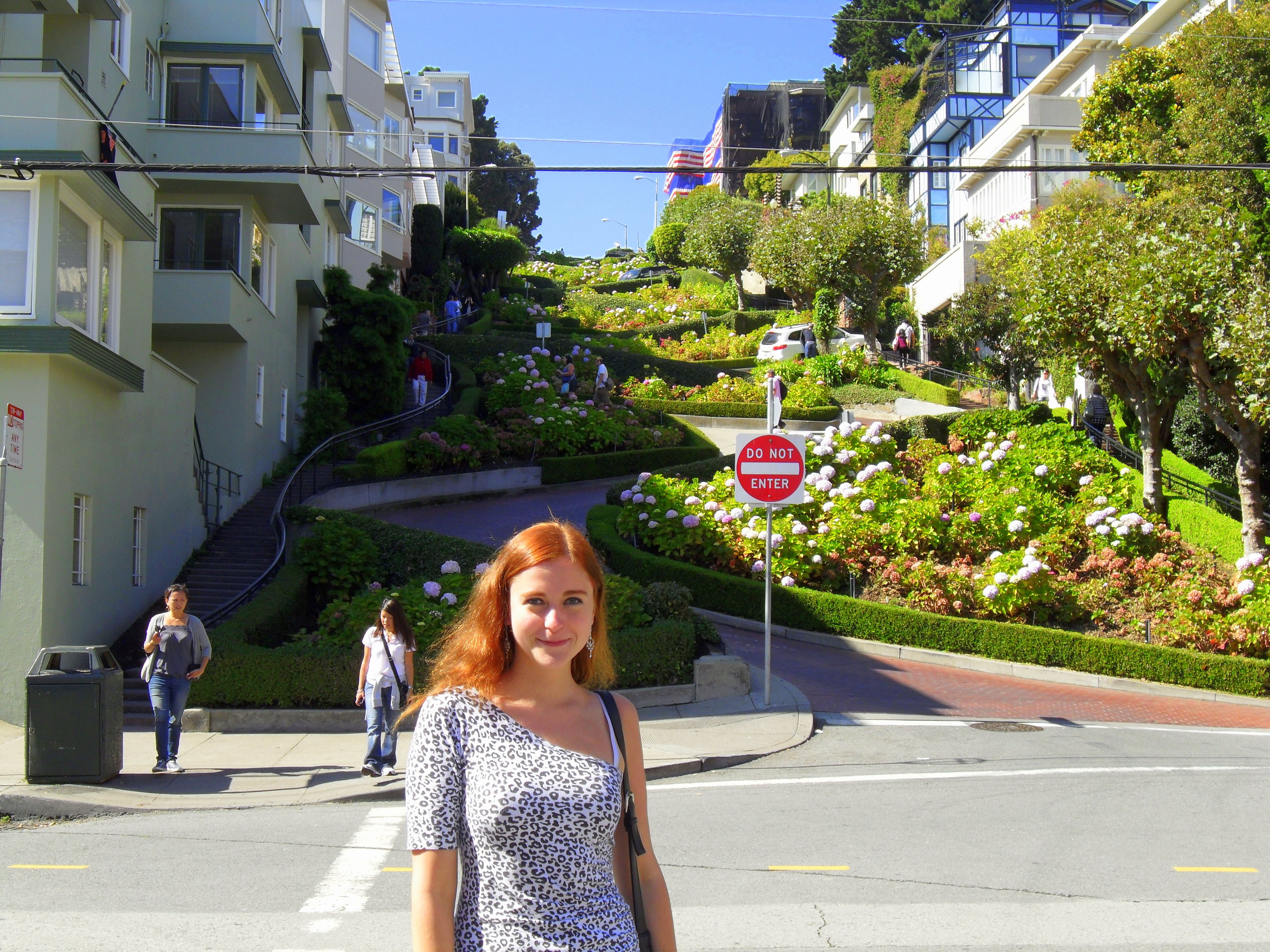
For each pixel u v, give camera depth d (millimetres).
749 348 49531
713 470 26281
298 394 28094
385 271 31797
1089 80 49500
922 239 45406
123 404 15820
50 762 9977
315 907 6578
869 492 21500
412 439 27719
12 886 7055
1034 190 49219
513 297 63562
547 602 2961
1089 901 6754
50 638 13344
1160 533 20859
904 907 6590
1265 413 19125
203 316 21219
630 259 104688
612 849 2900
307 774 10594
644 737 12172
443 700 2893
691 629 14406
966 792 9938
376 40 43375
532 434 30641
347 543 17078
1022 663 16781
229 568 18609
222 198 22641
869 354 44312
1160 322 20422
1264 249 23203
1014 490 21094
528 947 2697
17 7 17547
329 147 33750
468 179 90062
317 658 12852
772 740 12125
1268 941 6055
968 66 66500
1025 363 35250
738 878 7184
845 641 17812
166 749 10586
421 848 2740
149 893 6891
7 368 13352
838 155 89438
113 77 20000
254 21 22969
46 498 13281
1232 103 24453
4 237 13844
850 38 99125
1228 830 8562
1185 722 14242
